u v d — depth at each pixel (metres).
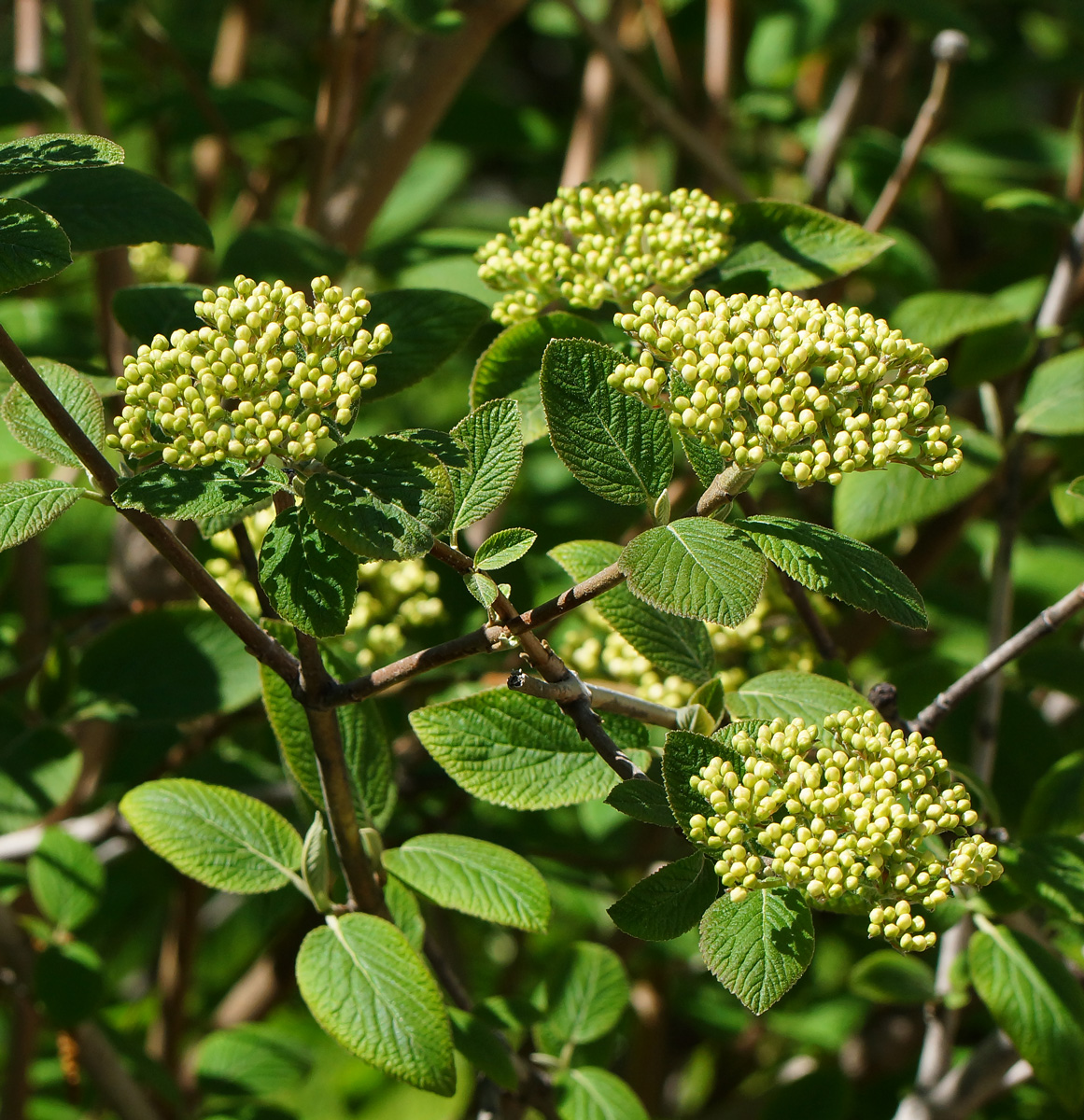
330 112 1.29
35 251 0.93
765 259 1.05
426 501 0.92
